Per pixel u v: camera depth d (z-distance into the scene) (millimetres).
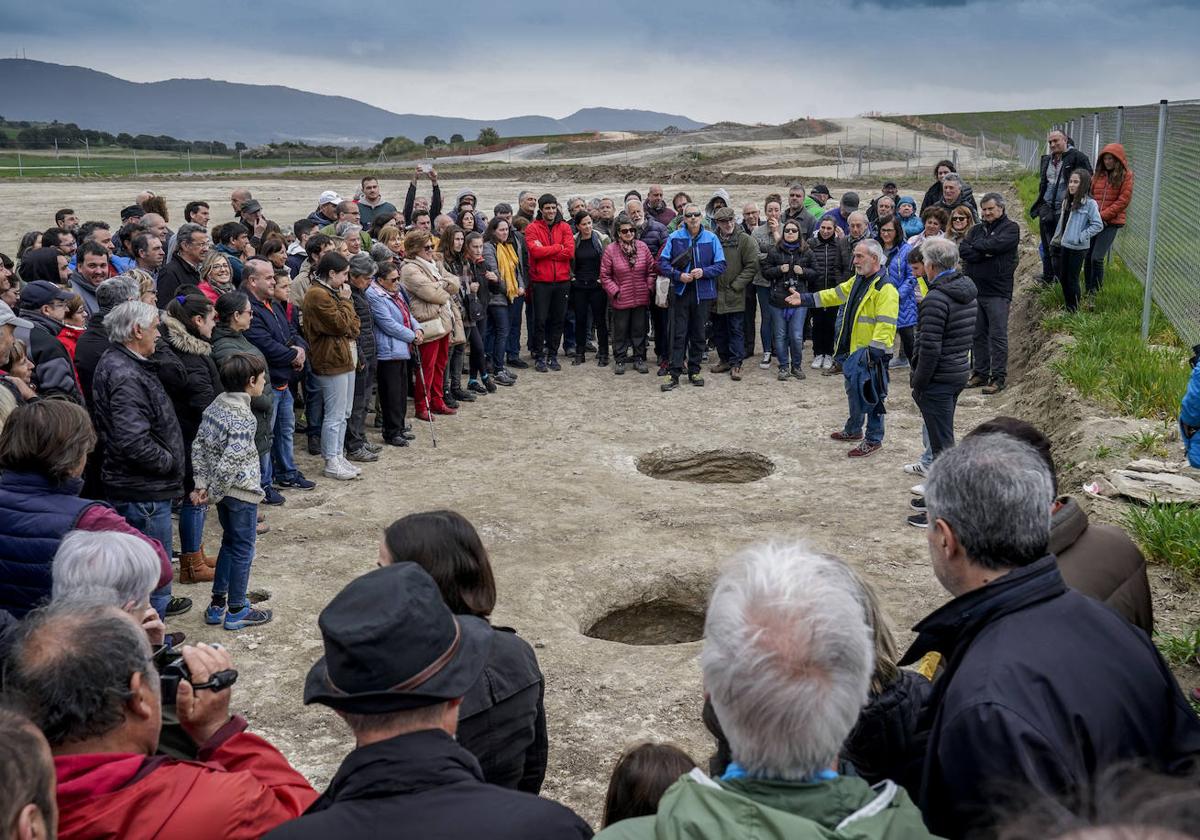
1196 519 6043
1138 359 9328
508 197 33875
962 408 11031
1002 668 2297
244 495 6172
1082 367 9344
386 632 2141
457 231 11438
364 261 9523
